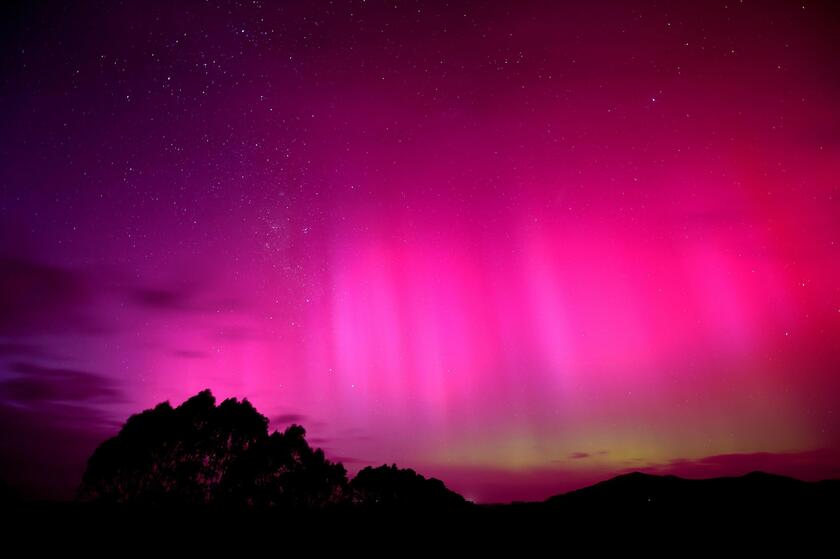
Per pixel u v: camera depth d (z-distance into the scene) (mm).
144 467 24156
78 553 17297
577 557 18750
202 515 22938
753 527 21312
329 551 19359
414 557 18812
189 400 26516
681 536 20797
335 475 27812
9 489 22312
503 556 19016
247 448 26312
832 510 22812
